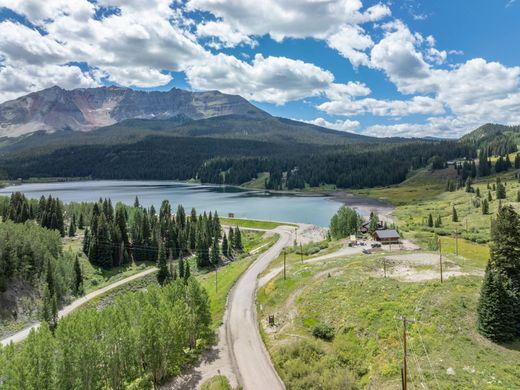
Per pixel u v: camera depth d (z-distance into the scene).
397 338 47.44
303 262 101.38
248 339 61.88
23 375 39.25
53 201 162.75
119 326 49.44
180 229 161.25
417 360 42.34
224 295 85.31
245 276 100.94
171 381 51.81
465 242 130.12
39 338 45.47
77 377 43.47
